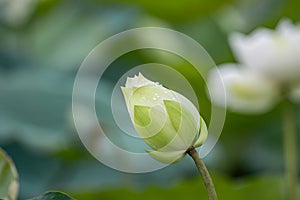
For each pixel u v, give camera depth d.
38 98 2.74
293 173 2.26
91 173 2.57
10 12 3.17
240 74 2.42
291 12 3.03
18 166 2.58
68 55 3.24
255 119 2.74
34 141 2.54
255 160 2.86
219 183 2.17
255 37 2.43
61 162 2.61
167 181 2.62
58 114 2.68
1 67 3.04
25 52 3.20
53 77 2.89
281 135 2.84
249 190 2.20
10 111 2.69
